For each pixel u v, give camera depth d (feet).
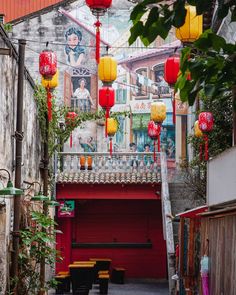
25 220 47.09
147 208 92.43
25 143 50.60
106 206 92.32
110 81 51.21
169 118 99.40
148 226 92.38
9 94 42.29
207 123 50.90
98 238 92.07
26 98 50.98
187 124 98.73
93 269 78.79
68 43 102.01
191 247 52.80
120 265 92.07
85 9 102.37
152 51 101.35
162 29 16.63
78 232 92.12
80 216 92.27
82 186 86.17
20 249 44.88
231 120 55.42
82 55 102.01
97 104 101.24
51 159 75.20
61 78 101.76
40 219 46.14
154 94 100.99
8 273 41.27
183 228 59.36
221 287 35.83
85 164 87.66
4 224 39.81
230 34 55.26
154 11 16.51
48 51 45.62
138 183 85.15
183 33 35.19
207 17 63.10
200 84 17.53
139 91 101.60
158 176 85.97
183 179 82.69
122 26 102.37
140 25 16.81
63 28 102.22
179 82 17.90
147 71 101.50
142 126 101.04
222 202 40.60
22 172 48.83
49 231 55.36
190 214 52.08
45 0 106.63
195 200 73.87
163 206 79.56
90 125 101.40
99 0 36.37
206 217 43.24
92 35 102.27
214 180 43.42
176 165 97.04
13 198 43.45
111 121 72.95
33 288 46.26
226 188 39.47
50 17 102.01
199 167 64.90
